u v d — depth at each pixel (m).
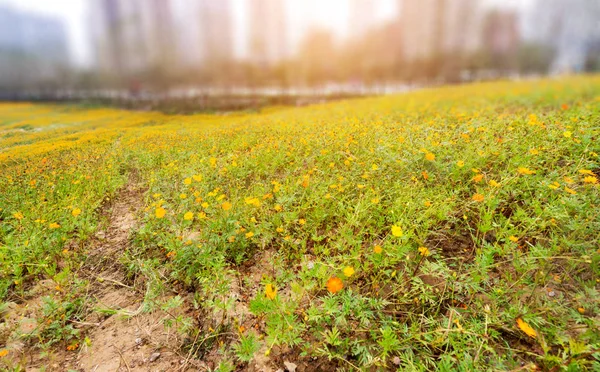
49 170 5.39
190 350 2.18
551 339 1.86
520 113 6.40
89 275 3.00
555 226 2.53
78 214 3.66
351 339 2.06
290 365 1.98
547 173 3.37
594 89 9.30
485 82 16.03
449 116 6.82
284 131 7.05
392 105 11.50
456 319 1.95
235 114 11.92
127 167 5.82
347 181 3.84
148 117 11.12
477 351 1.80
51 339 2.31
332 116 9.71
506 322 1.99
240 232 3.04
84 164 5.63
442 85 18.17
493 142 4.01
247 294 2.56
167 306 2.33
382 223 2.98
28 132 8.28
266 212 3.40
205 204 3.32
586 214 2.47
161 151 6.23
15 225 3.60
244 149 6.20
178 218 3.45
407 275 2.48
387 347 1.86
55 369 2.11
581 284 2.12
